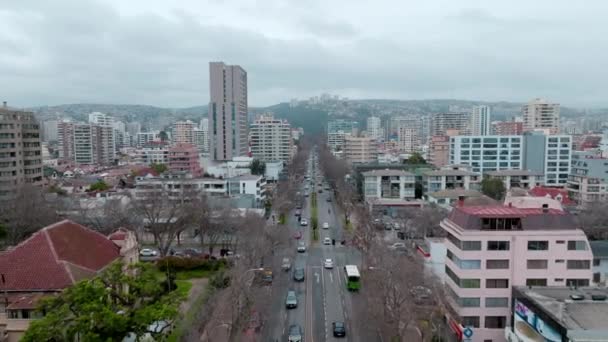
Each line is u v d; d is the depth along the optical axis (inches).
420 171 7578.7
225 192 6732.3
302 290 3585.1
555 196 5890.8
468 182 7027.6
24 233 4503.0
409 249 4247.0
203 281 3804.1
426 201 6589.6
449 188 6820.9
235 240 4495.6
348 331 2834.6
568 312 2188.7
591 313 2180.1
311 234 5462.6
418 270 2984.7
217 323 2755.9
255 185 6820.9
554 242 2783.0
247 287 2957.7
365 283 3513.8
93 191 6786.4
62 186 7081.7
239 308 2758.4
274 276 3858.3
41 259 2630.4
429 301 2861.7
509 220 2832.2
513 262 2790.4
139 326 1888.5
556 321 2071.9
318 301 3353.8
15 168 5876.0
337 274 3988.7
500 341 2792.8
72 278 2539.4
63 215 4790.8
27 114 6161.4
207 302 3034.0
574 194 6943.9
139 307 2049.7
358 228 5147.6
